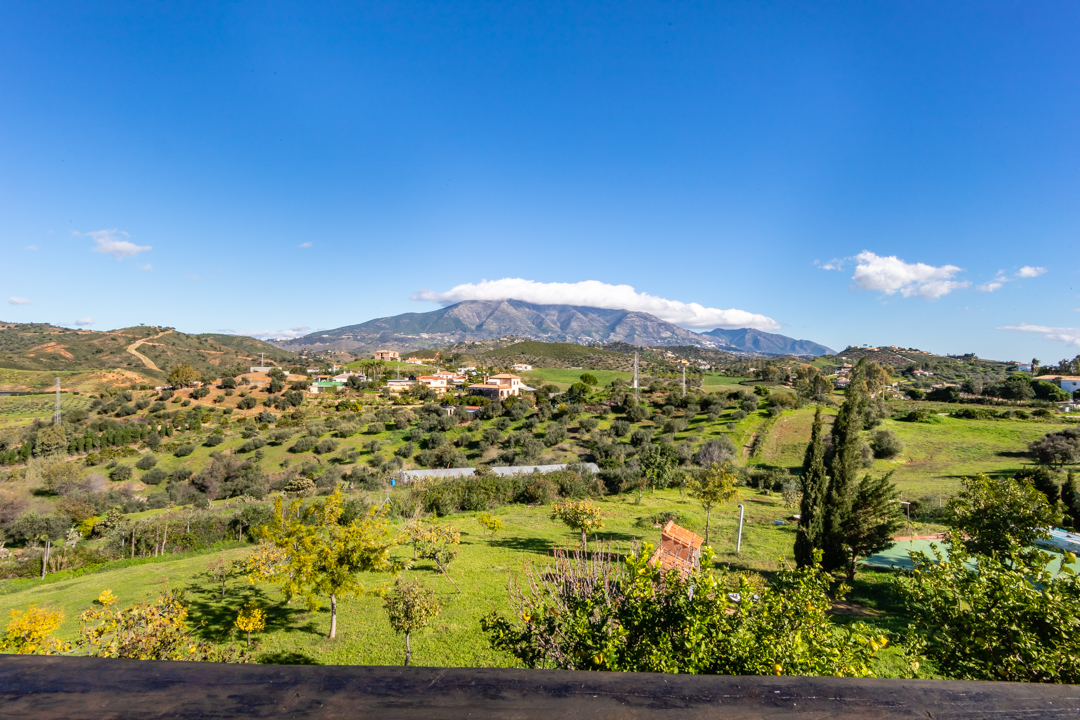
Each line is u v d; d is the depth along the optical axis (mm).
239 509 36500
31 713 742
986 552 10297
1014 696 1167
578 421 76125
